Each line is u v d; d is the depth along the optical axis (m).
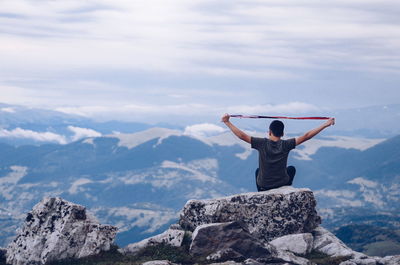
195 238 18.20
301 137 18.19
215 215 19.78
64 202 19.30
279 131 18.23
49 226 18.83
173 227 20.61
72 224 18.62
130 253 18.98
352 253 18.47
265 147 18.58
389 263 17.30
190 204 20.45
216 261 17.23
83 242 18.53
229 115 18.31
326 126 17.52
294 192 20.09
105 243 18.72
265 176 19.11
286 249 18.92
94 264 17.69
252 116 18.25
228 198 20.55
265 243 17.97
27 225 19.22
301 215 20.02
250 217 19.98
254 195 20.33
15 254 18.69
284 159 18.64
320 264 17.73
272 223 19.92
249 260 16.62
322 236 20.22
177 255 18.14
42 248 18.36
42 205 19.39
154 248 18.73
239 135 18.47
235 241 17.80
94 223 19.28
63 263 17.91
